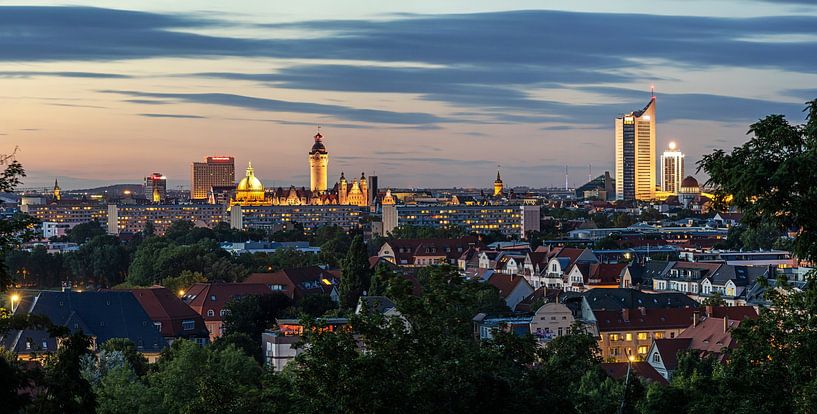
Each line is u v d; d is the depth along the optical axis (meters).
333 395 101.06
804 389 96.75
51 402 90.12
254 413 117.56
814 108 91.94
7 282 95.19
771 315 105.44
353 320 110.94
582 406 124.19
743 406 102.50
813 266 100.62
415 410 102.62
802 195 89.56
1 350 96.94
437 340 112.06
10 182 94.81
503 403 109.12
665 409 124.88
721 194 93.81
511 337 124.50
